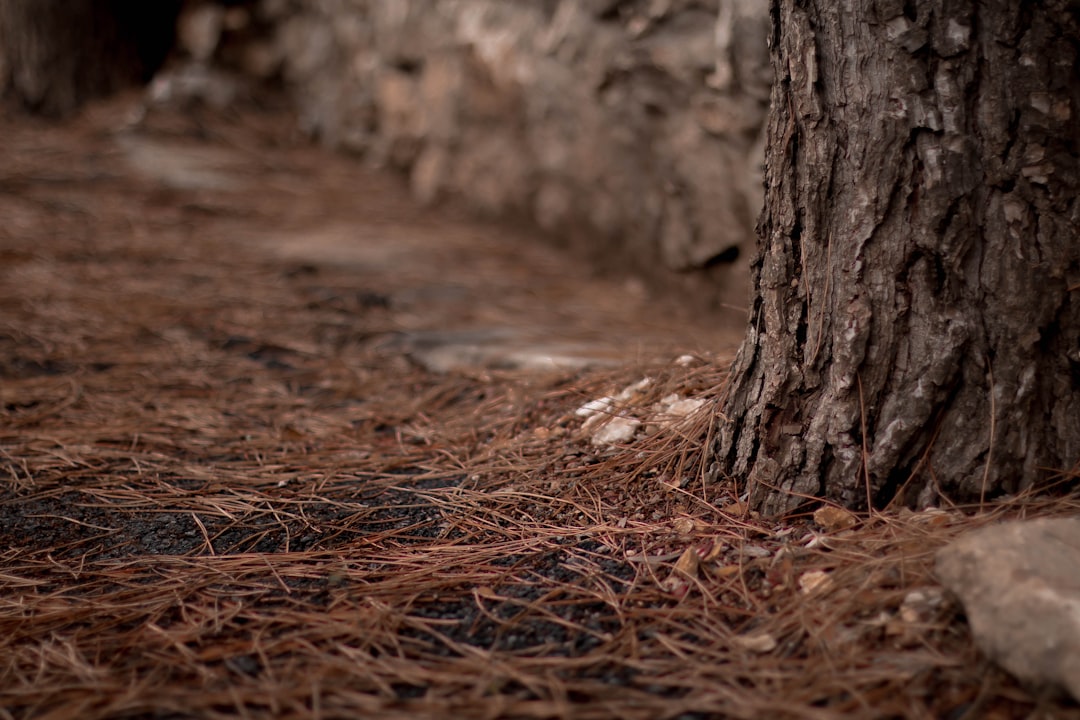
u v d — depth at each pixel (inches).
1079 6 62.9
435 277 176.9
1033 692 50.7
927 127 66.7
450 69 217.2
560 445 93.2
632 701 54.6
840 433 71.6
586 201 186.4
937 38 65.7
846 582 62.2
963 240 67.2
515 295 169.5
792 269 74.2
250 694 56.1
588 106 180.1
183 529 82.7
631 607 65.0
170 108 264.7
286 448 101.9
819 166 71.1
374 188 238.2
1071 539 56.7
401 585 70.1
